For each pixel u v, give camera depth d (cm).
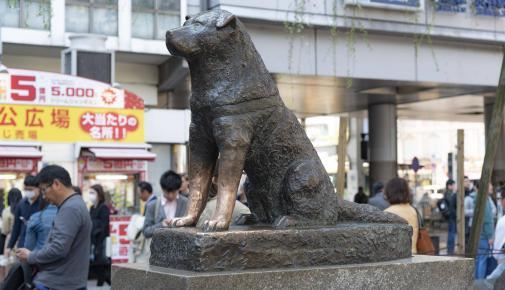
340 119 738
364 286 323
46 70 1731
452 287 354
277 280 298
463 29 1588
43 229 620
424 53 1589
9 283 514
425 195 2598
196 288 279
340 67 1502
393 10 1492
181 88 1838
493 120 651
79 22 1623
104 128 1388
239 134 322
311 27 1442
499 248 719
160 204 697
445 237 1883
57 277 487
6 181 1298
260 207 358
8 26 1545
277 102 343
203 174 346
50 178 496
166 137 1614
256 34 1422
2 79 1311
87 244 505
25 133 1327
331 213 351
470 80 1652
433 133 3834
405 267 338
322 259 322
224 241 296
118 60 1764
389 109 2028
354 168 3058
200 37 322
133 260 791
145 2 1683
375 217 370
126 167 1384
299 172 339
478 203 657
